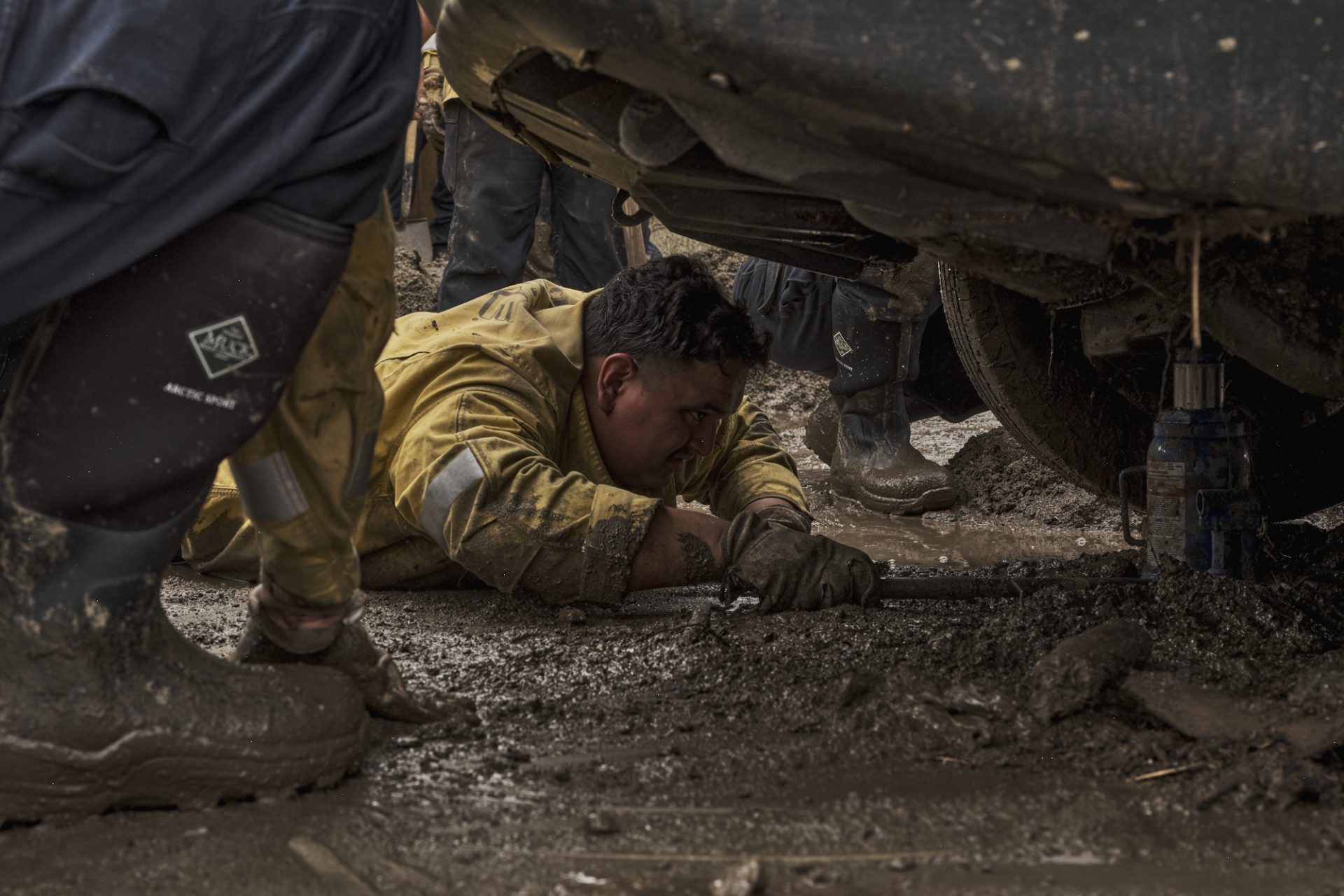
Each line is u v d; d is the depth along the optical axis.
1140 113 1.55
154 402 1.58
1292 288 2.09
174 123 1.48
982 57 1.55
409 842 1.55
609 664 2.36
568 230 5.40
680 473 3.20
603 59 1.66
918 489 4.49
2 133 1.43
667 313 2.86
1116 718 2.00
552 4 1.60
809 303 4.71
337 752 1.73
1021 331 2.99
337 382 1.74
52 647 1.57
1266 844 1.53
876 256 2.24
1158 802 1.65
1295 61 1.55
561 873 1.47
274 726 1.67
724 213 2.09
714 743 1.93
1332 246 2.00
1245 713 1.87
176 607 3.00
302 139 1.56
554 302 3.33
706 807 1.68
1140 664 2.09
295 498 1.75
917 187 1.71
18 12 1.45
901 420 4.66
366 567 3.16
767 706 2.09
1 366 1.96
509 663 2.39
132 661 1.62
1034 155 1.58
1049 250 1.73
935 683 2.12
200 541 3.37
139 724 1.59
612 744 1.94
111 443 1.58
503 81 1.93
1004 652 2.27
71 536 1.57
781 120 1.66
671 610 2.92
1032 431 3.10
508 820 1.63
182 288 1.58
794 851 1.54
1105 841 1.55
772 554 2.67
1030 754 1.86
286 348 1.62
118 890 1.42
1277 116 1.55
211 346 1.58
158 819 1.61
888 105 1.58
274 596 1.88
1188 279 2.02
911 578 2.83
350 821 1.61
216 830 1.58
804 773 1.80
